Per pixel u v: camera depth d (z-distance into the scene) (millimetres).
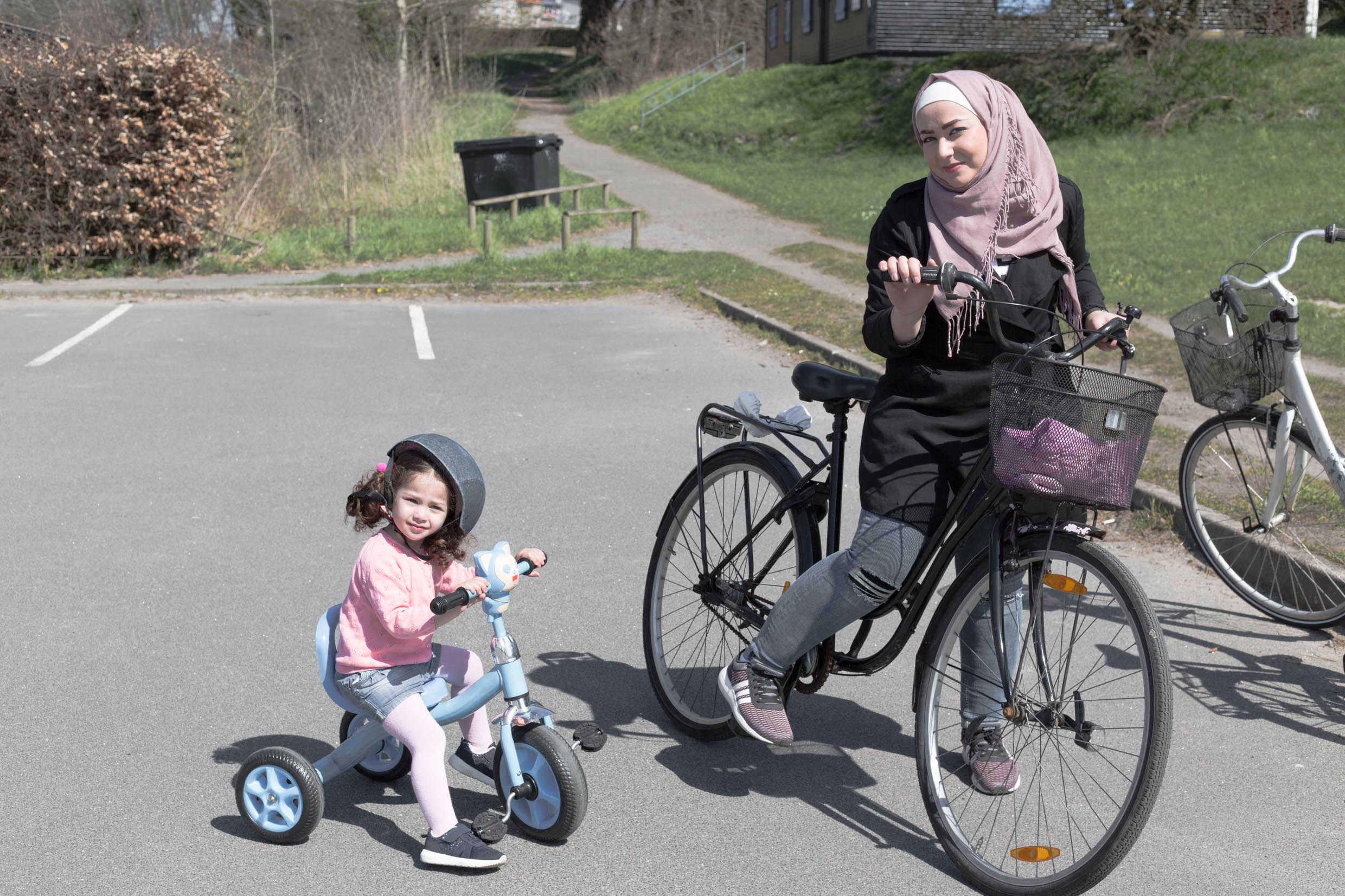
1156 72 26344
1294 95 24609
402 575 3002
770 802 3463
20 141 15172
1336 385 8164
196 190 15914
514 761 3131
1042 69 27484
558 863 3131
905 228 3154
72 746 3748
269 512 6199
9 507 6281
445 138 24734
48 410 8484
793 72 36062
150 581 5223
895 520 3146
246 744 3773
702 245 18141
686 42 53688
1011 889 2939
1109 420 2699
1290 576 4824
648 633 4039
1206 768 3627
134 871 3076
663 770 3662
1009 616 3086
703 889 3014
